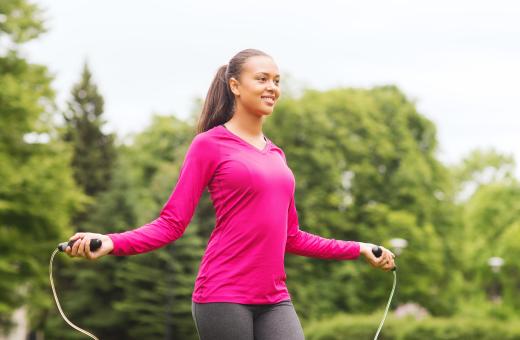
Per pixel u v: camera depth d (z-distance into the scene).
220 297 3.31
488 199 50.12
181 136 45.09
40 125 23.56
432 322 22.03
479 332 21.34
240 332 3.29
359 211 37.59
